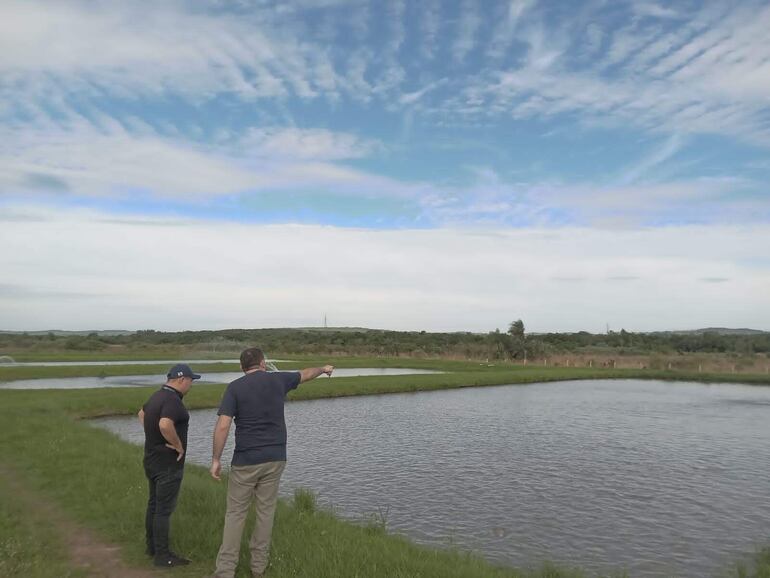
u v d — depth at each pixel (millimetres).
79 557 8250
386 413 33469
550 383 56406
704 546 12703
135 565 7977
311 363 70125
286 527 9383
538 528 13648
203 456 21203
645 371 66438
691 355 90812
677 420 31547
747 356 86938
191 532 8953
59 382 47688
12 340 124625
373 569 7586
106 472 13180
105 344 112875
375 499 15766
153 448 7957
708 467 20188
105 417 30469
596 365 79812
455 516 14398
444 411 34500
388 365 73000
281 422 7426
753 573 11188
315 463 20172
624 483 17859
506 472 19047
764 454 22453
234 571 7344
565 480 18141
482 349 96438
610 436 26297
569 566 11375
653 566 11570
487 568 9023
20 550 8258
